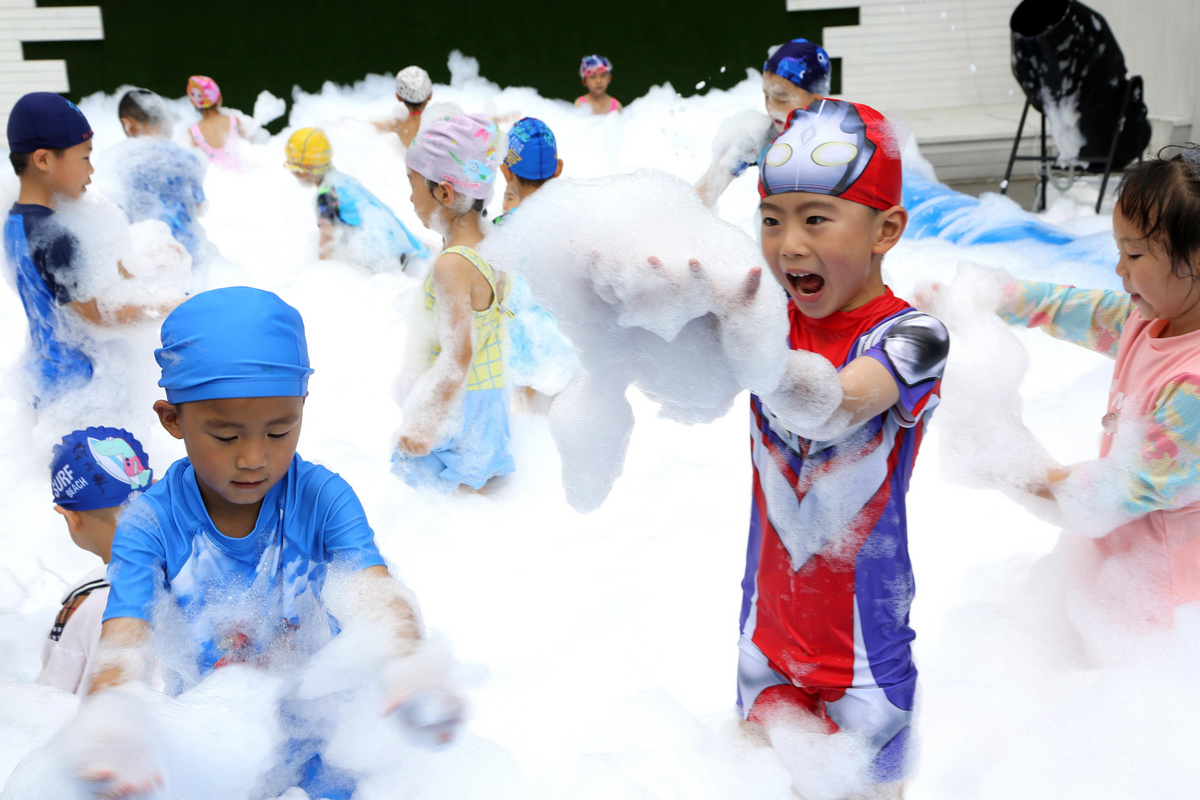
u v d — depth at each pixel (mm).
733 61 11719
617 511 3354
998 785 1940
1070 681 2156
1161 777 1858
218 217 7773
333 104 11562
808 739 1884
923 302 2234
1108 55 7074
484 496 3418
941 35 11562
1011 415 2148
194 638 1725
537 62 11750
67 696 2121
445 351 3168
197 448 1522
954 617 2447
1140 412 2023
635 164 8883
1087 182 8438
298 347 1574
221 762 1569
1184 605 2023
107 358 3609
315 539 1728
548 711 2305
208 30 11375
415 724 1461
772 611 1912
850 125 1681
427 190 3262
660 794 1938
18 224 3400
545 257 1368
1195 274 1899
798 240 1702
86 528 2322
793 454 1812
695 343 1413
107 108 11289
